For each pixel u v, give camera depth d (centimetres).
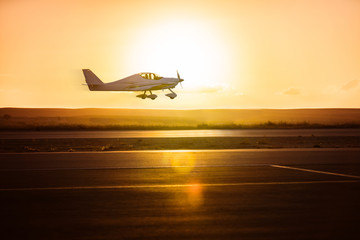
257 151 4081
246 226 1336
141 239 1206
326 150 4178
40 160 3281
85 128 10625
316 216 1457
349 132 8706
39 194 1881
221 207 1609
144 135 7575
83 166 2916
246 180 2277
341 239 1199
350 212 1515
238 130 9862
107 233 1261
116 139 6356
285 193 1888
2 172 2608
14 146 5153
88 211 1547
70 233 1261
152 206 1630
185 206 1628
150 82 8106
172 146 5125
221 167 2853
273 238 1212
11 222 1387
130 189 2012
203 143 5603
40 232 1272
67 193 1908
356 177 2362
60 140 6206
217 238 1216
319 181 2225
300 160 3262
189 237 1225
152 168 2811
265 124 12388
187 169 2750
